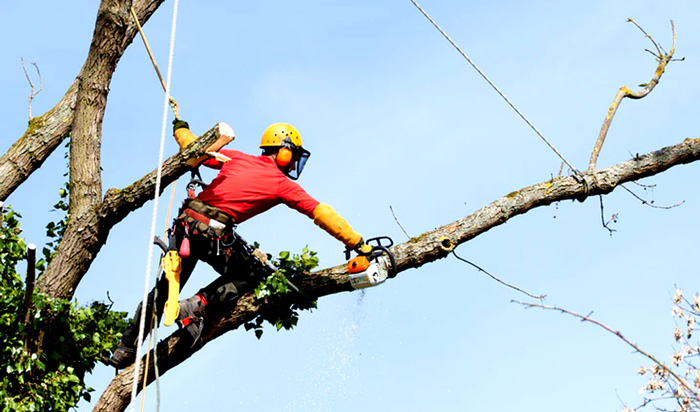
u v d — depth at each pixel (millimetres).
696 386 7812
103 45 8922
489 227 8469
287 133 7973
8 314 8109
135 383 6730
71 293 8539
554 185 8664
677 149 8797
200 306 7859
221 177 7746
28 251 7477
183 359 8133
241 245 7922
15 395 8055
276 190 7719
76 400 8328
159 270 7793
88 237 8453
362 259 7898
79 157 8852
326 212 7781
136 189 8109
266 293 7973
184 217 7656
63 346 8258
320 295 8219
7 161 9797
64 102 10312
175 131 8570
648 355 6195
